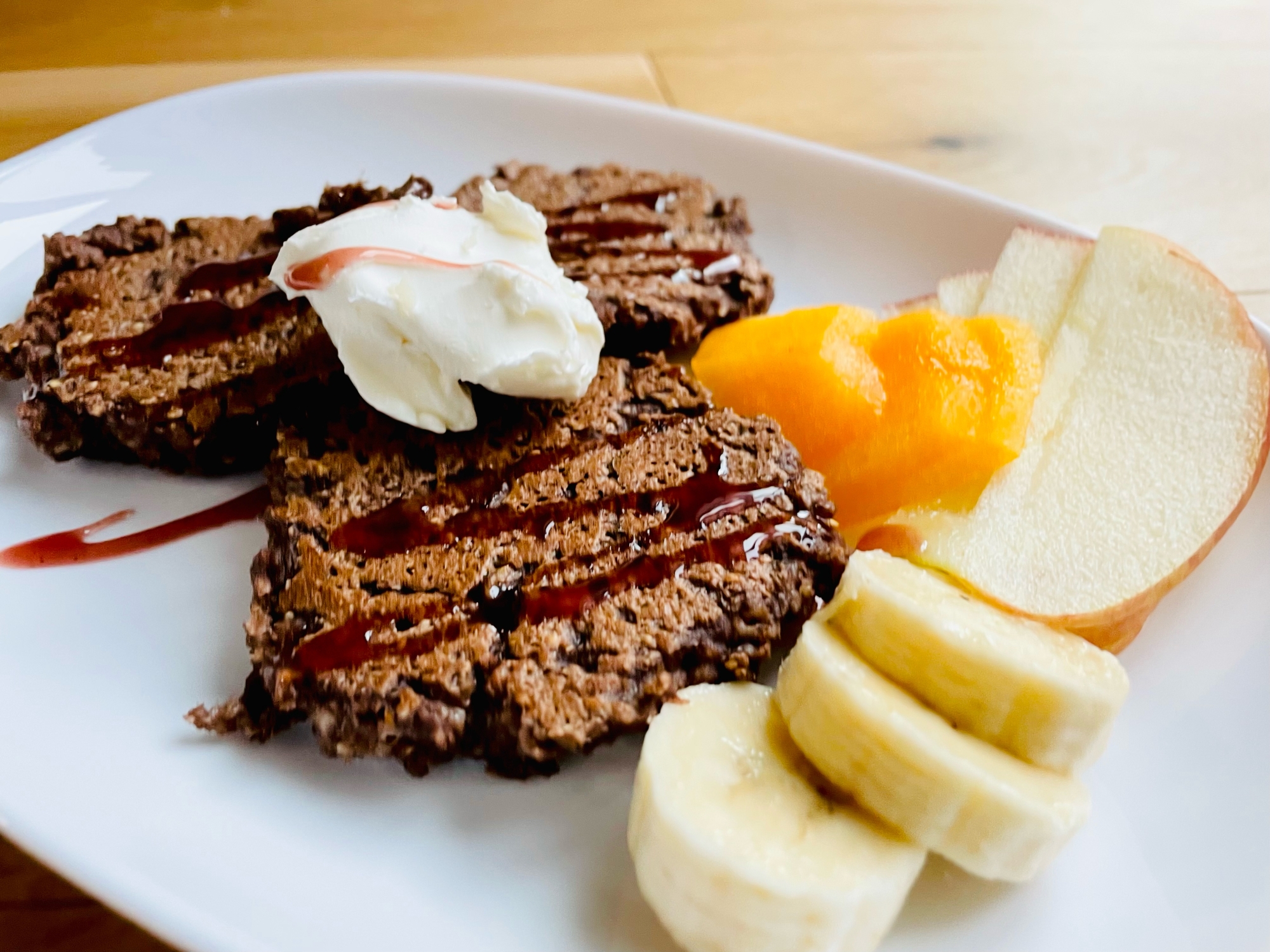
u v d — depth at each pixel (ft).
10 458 0.50
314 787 0.41
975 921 0.40
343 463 0.47
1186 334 0.53
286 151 0.64
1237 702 0.46
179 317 0.52
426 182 0.56
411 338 0.46
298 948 0.37
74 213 0.58
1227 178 0.74
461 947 0.38
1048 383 0.53
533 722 0.40
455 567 0.44
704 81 0.79
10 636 0.44
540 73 0.77
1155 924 0.40
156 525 0.49
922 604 0.41
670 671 0.42
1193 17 0.92
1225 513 0.49
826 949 0.37
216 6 0.77
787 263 0.64
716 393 0.54
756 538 0.45
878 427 0.52
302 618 0.42
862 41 0.86
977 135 0.77
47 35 0.71
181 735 0.42
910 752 0.38
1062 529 0.49
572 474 0.47
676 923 0.38
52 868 0.37
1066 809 0.39
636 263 0.58
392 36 0.78
